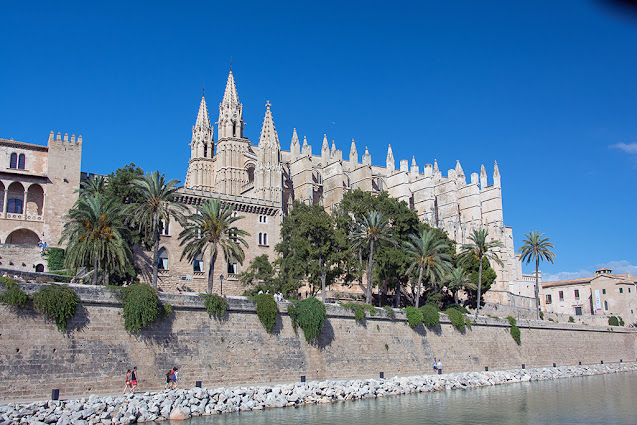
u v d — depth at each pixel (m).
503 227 145.00
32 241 79.12
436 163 149.88
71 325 45.03
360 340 65.19
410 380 63.44
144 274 78.25
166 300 50.53
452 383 67.00
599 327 104.81
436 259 80.25
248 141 123.00
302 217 85.31
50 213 79.56
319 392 54.28
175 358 50.03
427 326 73.62
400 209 92.00
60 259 75.25
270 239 93.75
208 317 53.16
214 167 124.38
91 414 38.78
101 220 57.16
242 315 55.56
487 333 82.44
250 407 48.09
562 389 68.62
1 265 71.62
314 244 82.12
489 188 148.25
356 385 57.84
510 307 119.94
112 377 45.97
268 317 56.53
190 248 66.44
